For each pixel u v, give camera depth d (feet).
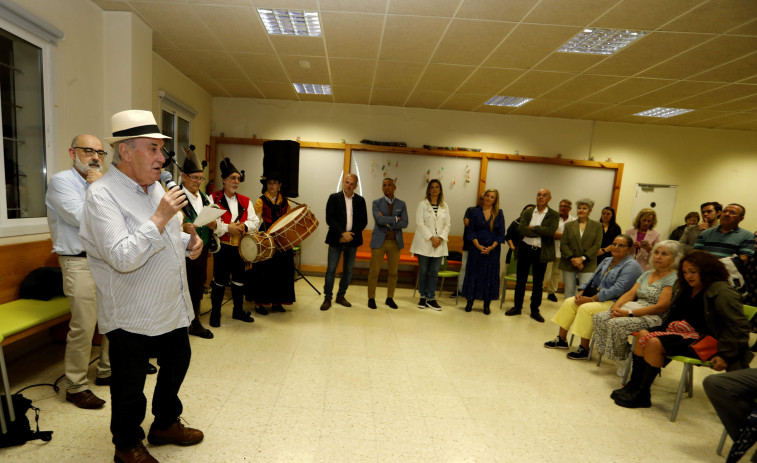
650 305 9.21
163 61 14.90
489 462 6.04
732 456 5.98
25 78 9.00
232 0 10.35
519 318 14.49
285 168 13.55
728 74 13.25
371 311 14.01
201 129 18.88
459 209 20.97
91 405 6.73
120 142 4.57
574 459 6.28
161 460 5.51
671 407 8.31
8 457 5.41
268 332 11.09
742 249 11.37
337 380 8.45
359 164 20.49
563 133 20.77
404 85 16.79
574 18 10.27
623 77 14.28
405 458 5.97
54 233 6.66
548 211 13.96
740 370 6.36
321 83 17.12
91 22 10.77
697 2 9.11
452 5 9.93
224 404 7.15
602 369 10.06
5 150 8.58
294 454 5.87
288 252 12.50
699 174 21.04
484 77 15.20
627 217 21.30
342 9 10.48
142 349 4.79
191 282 9.96
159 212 4.39
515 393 8.46
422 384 8.56
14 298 8.05
